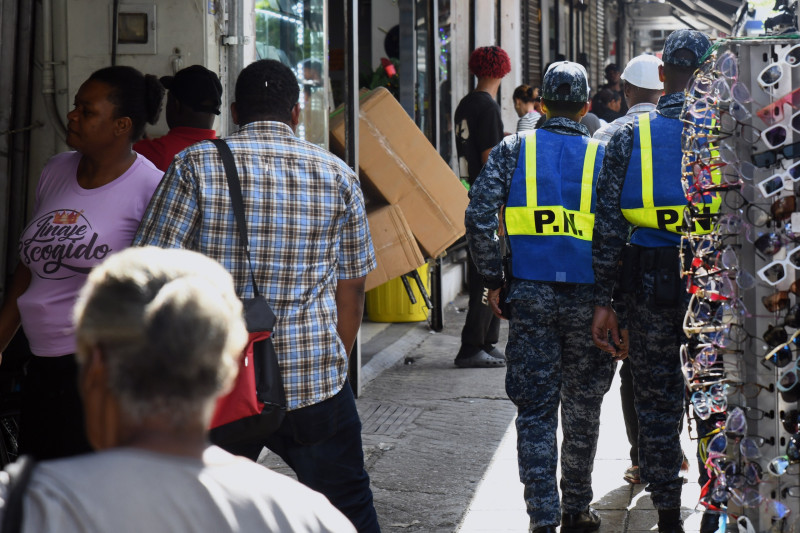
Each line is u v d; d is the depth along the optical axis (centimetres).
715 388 405
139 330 186
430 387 888
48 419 432
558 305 515
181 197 392
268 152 402
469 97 970
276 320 398
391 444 724
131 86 438
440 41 1385
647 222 488
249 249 396
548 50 2002
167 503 182
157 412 186
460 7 1448
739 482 373
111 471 182
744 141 362
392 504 608
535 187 518
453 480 649
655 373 507
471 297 954
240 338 198
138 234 396
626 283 499
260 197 397
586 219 512
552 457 513
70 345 427
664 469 519
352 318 433
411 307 1153
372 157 864
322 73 819
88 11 632
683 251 486
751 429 370
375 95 874
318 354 407
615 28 3294
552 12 2050
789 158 356
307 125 790
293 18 767
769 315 364
